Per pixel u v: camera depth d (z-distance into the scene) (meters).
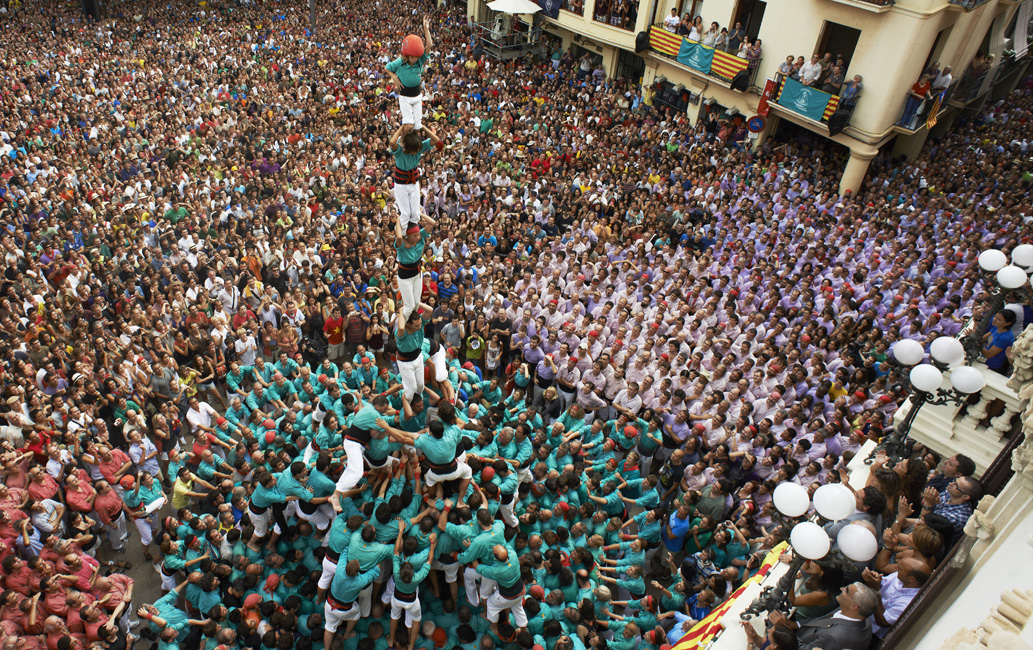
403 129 6.10
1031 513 4.20
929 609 4.61
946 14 19.05
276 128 23.95
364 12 39.75
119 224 16.52
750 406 11.02
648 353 12.24
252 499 8.80
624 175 21.16
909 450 7.69
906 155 23.09
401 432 7.33
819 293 14.68
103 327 12.59
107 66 28.91
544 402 13.09
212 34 34.78
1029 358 6.28
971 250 15.03
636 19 27.23
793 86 21.38
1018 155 22.78
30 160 19.27
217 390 12.93
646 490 10.20
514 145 23.69
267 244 16.36
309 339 14.35
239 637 8.07
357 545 7.30
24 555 8.89
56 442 10.51
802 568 5.40
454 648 7.95
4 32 33.47
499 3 30.78
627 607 8.76
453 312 14.24
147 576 10.06
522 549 8.81
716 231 17.78
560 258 15.88
